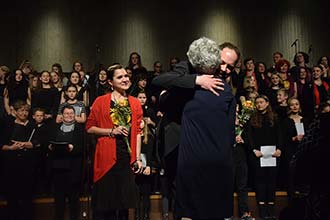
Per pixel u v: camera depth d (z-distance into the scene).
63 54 10.79
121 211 3.82
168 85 2.61
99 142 3.80
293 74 8.27
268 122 6.31
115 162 3.73
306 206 2.49
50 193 6.37
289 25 11.07
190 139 2.59
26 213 5.91
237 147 6.05
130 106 3.86
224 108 2.61
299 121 6.48
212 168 2.57
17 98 7.50
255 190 6.26
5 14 10.68
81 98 7.19
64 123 6.02
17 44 10.66
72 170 5.76
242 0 11.13
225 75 2.78
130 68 8.80
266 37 11.07
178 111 2.70
